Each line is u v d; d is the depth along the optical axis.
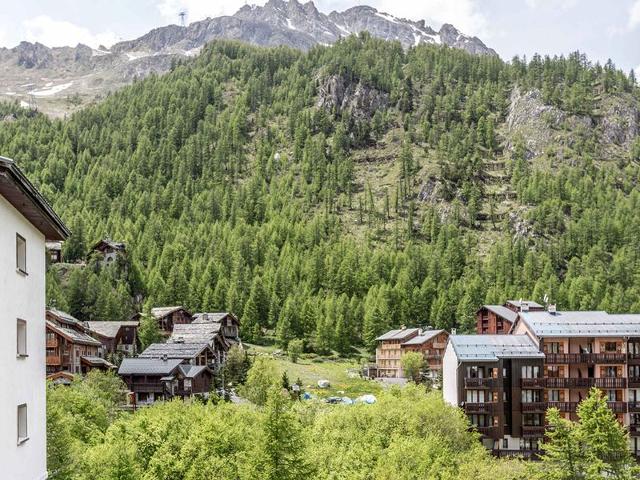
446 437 96.69
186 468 79.75
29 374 36.81
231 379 160.50
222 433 82.44
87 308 198.38
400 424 98.44
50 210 36.81
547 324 116.19
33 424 37.31
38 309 39.12
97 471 72.56
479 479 82.56
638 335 112.31
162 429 86.25
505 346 113.94
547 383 110.50
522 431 109.56
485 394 110.38
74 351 144.88
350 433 96.69
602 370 112.88
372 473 78.94
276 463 68.31
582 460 84.19
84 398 96.00
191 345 159.25
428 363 192.00
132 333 181.88
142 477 76.81
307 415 109.00
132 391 141.75
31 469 36.56
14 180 31.52
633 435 108.81
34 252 38.66
